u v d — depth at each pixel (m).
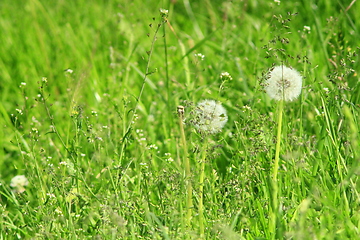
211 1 16.36
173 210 6.00
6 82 11.98
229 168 7.25
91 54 12.36
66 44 13.90
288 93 6.35
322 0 12.98
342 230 5.52
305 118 8.82
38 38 14.31
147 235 6.08
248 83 10.60
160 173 6.67
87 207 6.55
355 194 6.24
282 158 7.20
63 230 6.20
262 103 9.22
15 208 7.35
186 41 13.79
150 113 10.01
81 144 8.68
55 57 13.32
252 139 6.64
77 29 14.94
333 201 6.27
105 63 12.68
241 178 6.54
